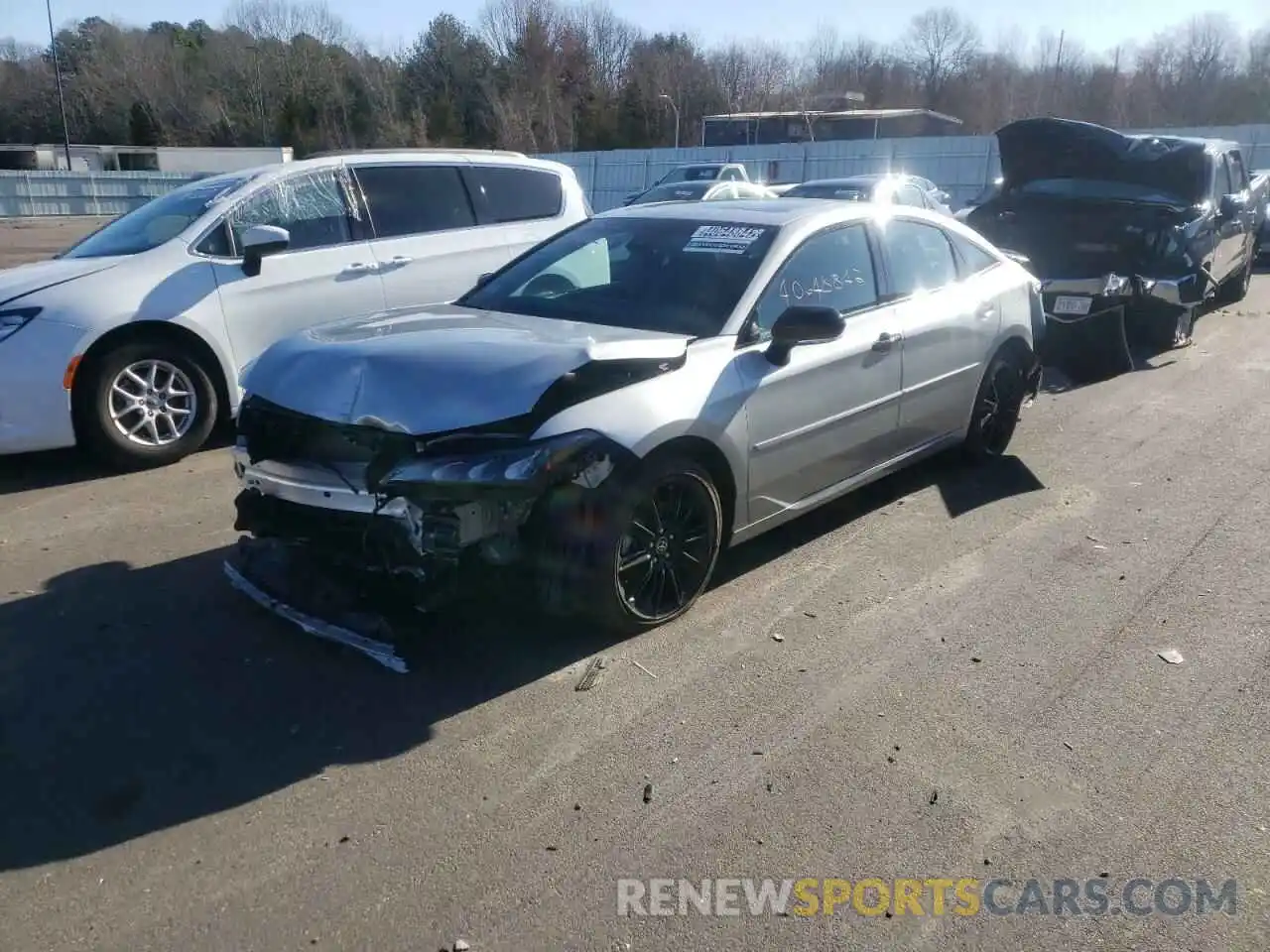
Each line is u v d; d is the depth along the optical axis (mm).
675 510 4051
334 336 4184
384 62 71562
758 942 2516
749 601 4375
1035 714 3516
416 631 4016
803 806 3027
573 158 42531
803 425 4531
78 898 2674
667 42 73750
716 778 3162
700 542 4176
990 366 5965
